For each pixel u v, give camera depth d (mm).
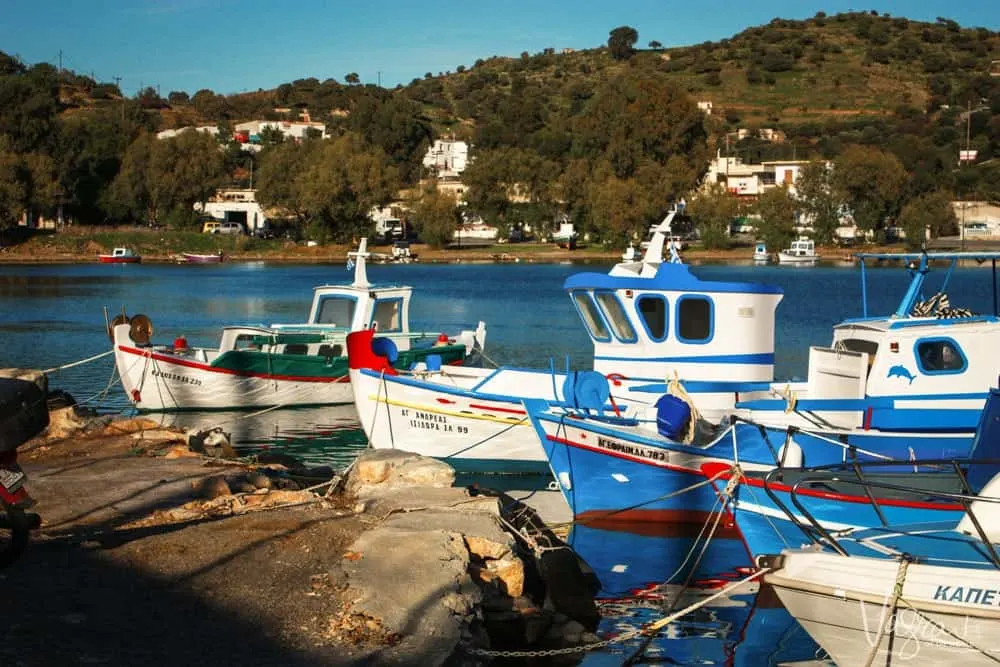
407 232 131500
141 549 10547
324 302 28016
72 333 44281
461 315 53781
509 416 19078
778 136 196250
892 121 198000
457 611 9422
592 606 12055
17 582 9461
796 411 16938
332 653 8414
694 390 18297
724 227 112188
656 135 117062
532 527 12734
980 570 10062
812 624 10805
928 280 80188
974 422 16672
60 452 15844
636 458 15617
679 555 14594
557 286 75625
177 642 8398
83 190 122500
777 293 18578
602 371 18891
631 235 110438
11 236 114312
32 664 7727
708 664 10930
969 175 129875
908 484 13609
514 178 123500
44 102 119062
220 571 10023
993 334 16656
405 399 19609
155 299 63000
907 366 16688
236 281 80375
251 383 26875
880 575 10336
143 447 16250
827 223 109062
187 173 118125
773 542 13211
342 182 114375
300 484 15055
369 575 9883
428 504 12367
